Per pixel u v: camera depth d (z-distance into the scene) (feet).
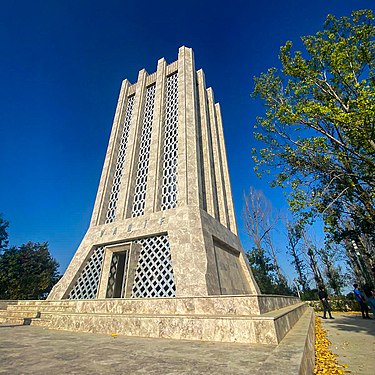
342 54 27.22
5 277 77.77
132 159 53.06
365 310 42.68
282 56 32.65
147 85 66.08
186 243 35.40
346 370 13.98
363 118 22.49
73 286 40.81
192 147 47.47
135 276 36.78
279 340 14.89
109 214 50.60
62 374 9.20
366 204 28.27
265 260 86.69
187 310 22.11
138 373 9.16
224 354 12.16
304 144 30.37
